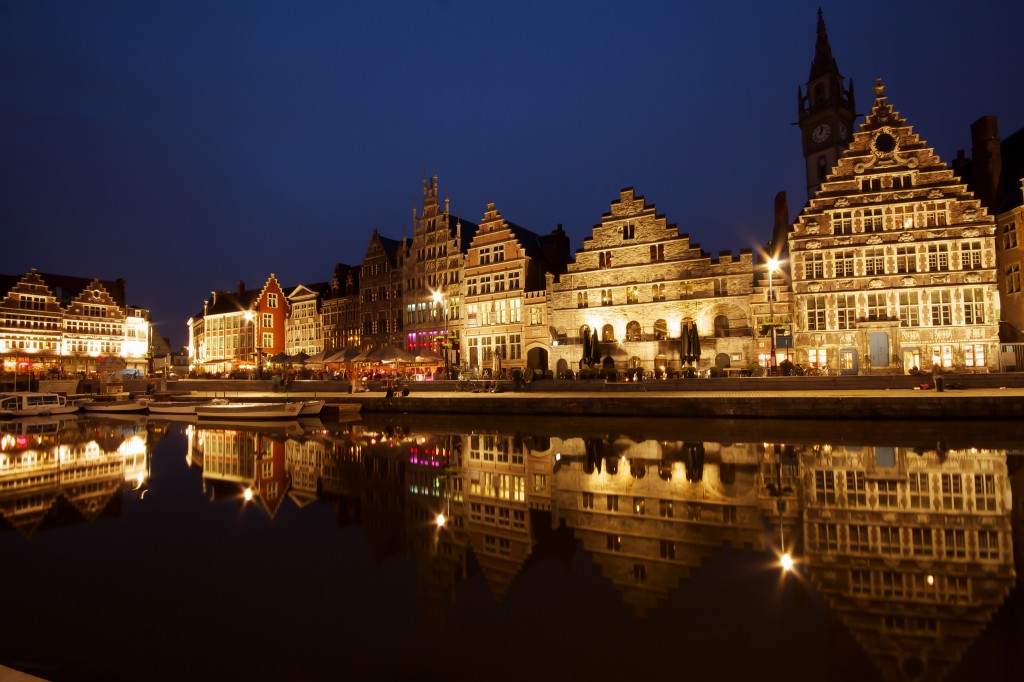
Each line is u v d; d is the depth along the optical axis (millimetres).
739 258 51938
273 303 97500
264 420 45031
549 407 38938
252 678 7625
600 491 18062
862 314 48531
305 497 18438
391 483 20250
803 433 28953
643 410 36375
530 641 8516
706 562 11633
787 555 11914
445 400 42875
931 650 7812
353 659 8109
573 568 11602
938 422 30172
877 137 49469
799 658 7730
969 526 13586
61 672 7855
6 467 24922
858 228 49250
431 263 71875
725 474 19969
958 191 47469
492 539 13633
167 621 9484
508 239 64812
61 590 10906
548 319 60312
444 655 8141
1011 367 44406
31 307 87125
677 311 54219
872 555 11773
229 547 13492
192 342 119250
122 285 102375
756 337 50719
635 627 8844
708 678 7250
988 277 46281
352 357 57750
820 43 91188
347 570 11859
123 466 24844
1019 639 8102
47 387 73562
